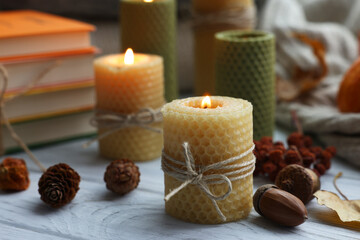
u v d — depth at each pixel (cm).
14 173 54
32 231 49
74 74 65
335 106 70
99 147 63
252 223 49
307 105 71
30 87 62
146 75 60
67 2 77
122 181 53
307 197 51
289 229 48
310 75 73
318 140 67
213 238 47
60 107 65
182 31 81
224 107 49
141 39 66
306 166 57
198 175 48
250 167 49
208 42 71
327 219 50
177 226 49
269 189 49
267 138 59
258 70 62
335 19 83
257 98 63
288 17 78
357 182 56
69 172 52
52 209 52
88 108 67
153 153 62
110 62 61
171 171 49
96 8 78
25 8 76
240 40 62
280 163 56
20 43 62
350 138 61
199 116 48
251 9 71
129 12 65
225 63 63
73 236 48
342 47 76
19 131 64
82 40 65
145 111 60
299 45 75
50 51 64
